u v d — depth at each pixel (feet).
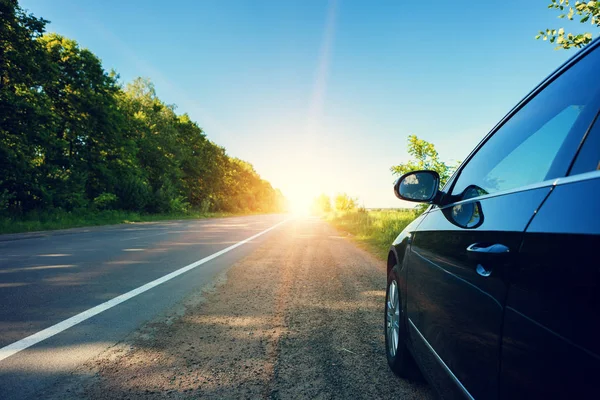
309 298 16.22
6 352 9.98
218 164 230.89
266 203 392.47
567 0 15.51
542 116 4.98
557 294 2.96
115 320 12.86
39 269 22.25
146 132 146.10
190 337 11.35
